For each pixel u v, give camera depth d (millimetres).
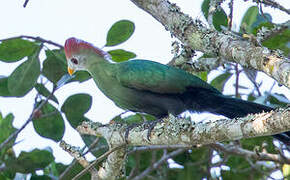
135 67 9922
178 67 9742
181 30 8172
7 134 11359
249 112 9164
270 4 8648
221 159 12359
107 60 10555
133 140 8180
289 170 10984
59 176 11062
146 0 8727
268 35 9047
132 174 11148
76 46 10422
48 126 10805
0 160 11047
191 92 9742
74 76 10930
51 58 10281
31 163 10734
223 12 9953
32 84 10172
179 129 7355
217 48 7613
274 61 6496
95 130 8859
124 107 10516
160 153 12438
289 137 8102
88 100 10766
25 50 10352
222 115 9672
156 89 9773
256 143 11180
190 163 11859
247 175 12055
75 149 8820
